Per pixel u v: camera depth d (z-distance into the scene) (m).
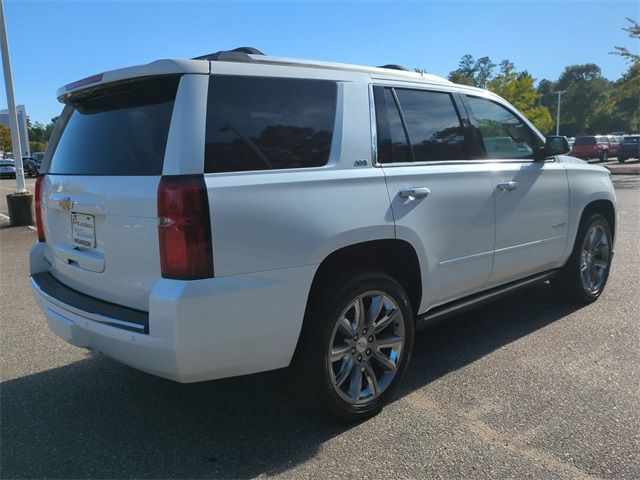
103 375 4.00
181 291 2.52
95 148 3.10
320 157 3.06
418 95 3.75
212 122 2.70
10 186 30.50
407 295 3.65
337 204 3.02
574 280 5.18
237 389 3.73
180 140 2.61
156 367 2.65
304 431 3.18
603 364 3.99
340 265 3.24
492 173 4.07
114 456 2.95
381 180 3.27
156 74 2.74
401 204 3.34
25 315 5.48
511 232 4.25
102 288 3.02
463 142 3.99
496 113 4.39
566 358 4.12
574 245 5.07
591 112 91.31
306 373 3.03
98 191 2.93
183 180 2.56
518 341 4.48
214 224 2.58
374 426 3.22
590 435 3.05
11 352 4.48
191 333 2.56
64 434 3.19
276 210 2.78
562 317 5.05
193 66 2.70
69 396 3.67
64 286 3.42
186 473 2.79
